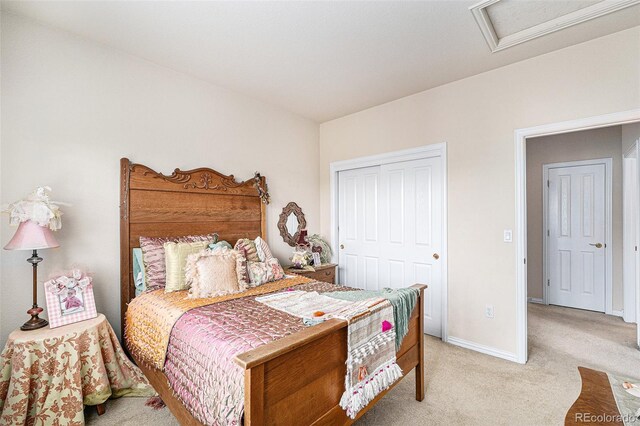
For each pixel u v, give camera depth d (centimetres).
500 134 271
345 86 310
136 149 250
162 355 170
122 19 202
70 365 175
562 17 205
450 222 302
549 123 246
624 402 115
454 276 299
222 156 310
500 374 238
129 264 240
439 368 249
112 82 238
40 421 165
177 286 219
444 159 305
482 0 185
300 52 245
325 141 422
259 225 339
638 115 211
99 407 189
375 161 364
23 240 176
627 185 359
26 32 200
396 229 352
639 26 210
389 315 172
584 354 272
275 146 364
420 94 324
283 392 115
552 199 434
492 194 276
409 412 192
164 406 198
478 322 282
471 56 251
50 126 209
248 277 245
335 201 412
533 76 254
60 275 202
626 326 343
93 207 227
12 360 166
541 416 187
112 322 235
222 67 270
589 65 229
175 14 196
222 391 124
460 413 191
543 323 353
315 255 378
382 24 208
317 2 186
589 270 405
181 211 273
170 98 271
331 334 137
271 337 136
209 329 150
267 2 185
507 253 267
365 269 384
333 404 139
